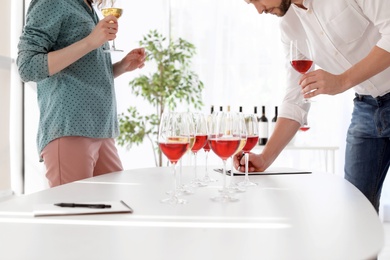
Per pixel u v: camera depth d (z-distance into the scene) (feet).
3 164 13.06
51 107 6.34
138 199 3.98
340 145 14.47
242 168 5.82
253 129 4.93
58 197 4.06
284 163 15.03
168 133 3.91
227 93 14.94
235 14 14.87
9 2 13.15
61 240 2.72
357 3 6.05
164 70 13.70
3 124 13.03
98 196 4.11
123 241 2.70
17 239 2.74
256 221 3.21
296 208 3.64
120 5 14.83
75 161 6.26
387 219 14.03
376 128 6.88
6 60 12.96
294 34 6.84
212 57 14.92
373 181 7.13
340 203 3.84
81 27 6.45
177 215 3.38
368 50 6.44
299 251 2.52
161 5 14.84
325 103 14.71
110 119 6.73
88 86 6.44
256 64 14.89
